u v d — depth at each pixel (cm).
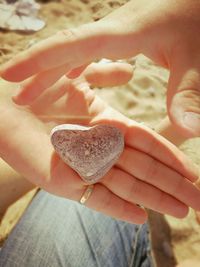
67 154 17
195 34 14
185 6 14
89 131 17
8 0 38
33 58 13
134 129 19
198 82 14
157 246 28
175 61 14
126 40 14
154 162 18
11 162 20
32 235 22
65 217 23
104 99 32
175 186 18
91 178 18
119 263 23
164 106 33
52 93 20
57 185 19
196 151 30
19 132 20
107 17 15
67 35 14
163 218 28
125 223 24
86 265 22
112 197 19
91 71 22
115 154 17
